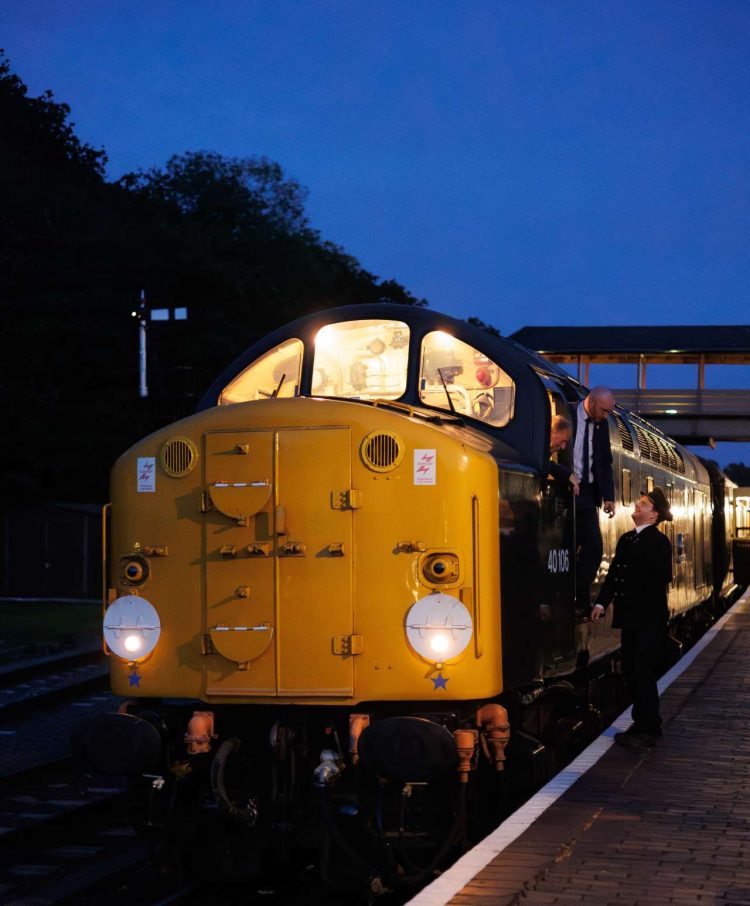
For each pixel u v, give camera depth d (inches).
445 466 268.7
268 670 272.8
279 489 275.3
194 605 279.1
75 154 2165.4
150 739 274.4
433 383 326.0
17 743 489.7
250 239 2137.1
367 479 271.7
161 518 283.0
